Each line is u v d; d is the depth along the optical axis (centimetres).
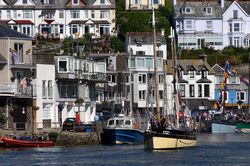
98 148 19762
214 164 16750
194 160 17325
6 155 18012
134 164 16662
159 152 18712
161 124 19238
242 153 18750
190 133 19612
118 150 19212
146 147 19025
